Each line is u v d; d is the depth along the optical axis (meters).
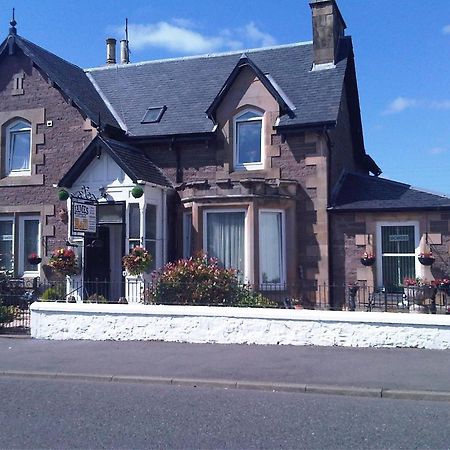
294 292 16.98
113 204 17.05
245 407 8.05
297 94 18.14
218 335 12.44
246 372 9.88
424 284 14.71
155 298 13.81
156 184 17.27
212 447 6.42
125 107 20.14
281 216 17.14
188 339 12.59
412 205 16.34
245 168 18.06
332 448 6.39
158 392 8.98
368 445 6.48
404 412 7.82
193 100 19.52
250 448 6.39
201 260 14.77
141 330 12.88
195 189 17.28
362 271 16.83
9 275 16.66
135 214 16.89
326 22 18.91
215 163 18.25
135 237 16.81
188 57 21.31
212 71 20.42
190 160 18.50
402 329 11.52
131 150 18.39
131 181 16.80
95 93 20.73
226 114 18.19
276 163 17.67
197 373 9.88
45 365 10.70
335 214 17.19
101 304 13.27
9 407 8.12
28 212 19.33
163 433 6.89
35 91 19.48
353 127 21.03
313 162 17.31
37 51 19.97
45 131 19.28
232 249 16.94
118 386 9.44
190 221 17.67
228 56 20.75
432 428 7.10
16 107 19.66
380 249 16.80
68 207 17.69
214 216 17.16
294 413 7.76
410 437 6.76
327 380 9.26
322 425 7.22
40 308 13.41
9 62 19.84
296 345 12.00
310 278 17.11
